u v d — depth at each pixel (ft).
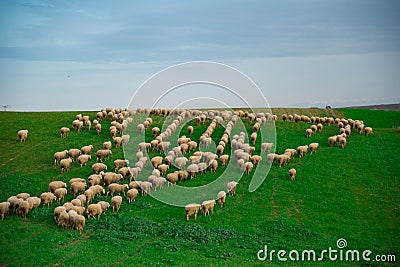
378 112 225.56
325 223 101.09
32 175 121.39
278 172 129.80
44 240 84.94
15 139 151.02
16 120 172.96
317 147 151.33
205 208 102.53
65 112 189.37
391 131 173.88
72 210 93.61
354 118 213.66
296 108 222.07
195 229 94.89
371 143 157.58
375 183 124.57
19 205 95.71
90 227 93.30
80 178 117.08
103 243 86.43
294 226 98.07
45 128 163.53
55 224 93.45
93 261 78.18
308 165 135.33
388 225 100.99
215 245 88.58
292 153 140.87
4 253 78.95
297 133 166.91
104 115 176.24
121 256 81.25
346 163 138.31
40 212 98.02
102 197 108.17
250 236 93.35
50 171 124.77
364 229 98.73
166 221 98.58
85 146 137.18
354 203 111.86
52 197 102.68
